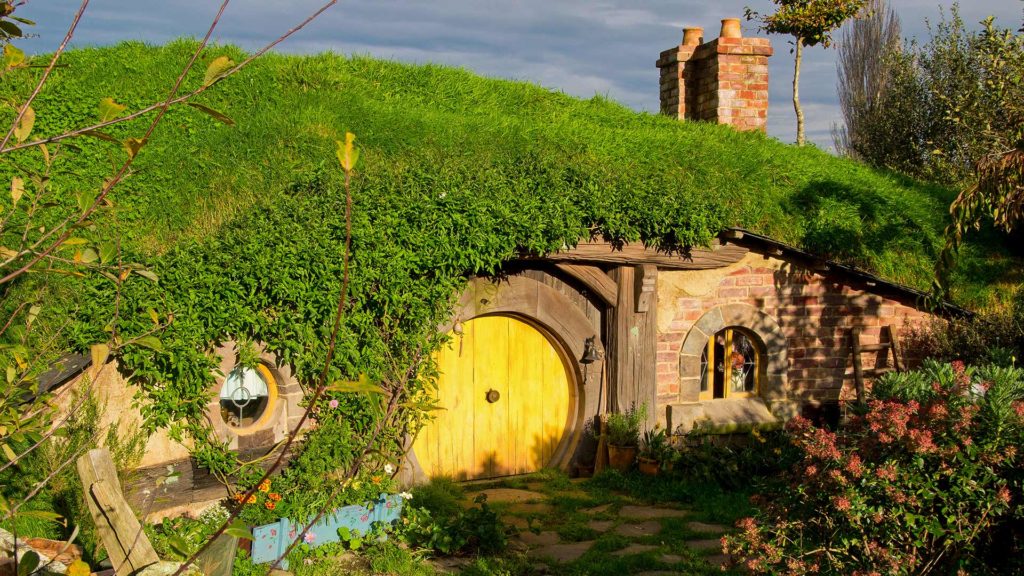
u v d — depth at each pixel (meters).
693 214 9.24
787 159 11.73
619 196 9.09
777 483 6.46
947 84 18.12
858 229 10.39
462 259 8.12
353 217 7.89
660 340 9.84
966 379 5.05
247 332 7.41
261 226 7.70
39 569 4.40
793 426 5.32
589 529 7.84
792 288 10.34
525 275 9.21
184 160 9.12
